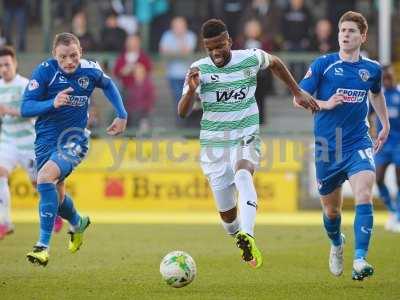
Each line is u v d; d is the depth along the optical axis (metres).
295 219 49.53
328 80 27.58
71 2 68.75
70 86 29.00
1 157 38.69
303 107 27.56
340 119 27.30
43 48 67.19
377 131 44.66
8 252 34.91
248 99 28.14
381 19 60.19
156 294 25.94
